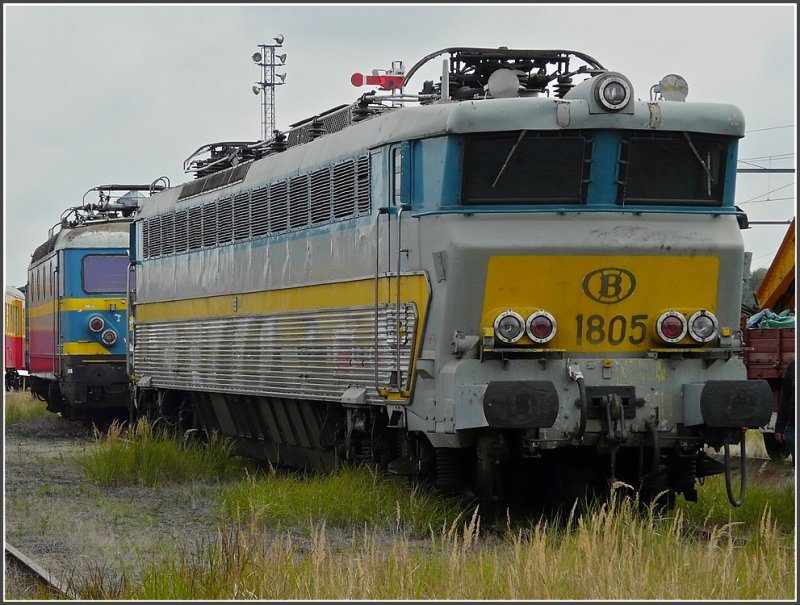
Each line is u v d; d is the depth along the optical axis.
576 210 21.84
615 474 22.80
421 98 25.23
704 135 22.30
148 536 22.30
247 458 34.47
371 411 24.72
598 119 21.75
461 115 21.64
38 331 55.12
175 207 36.47
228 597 16.33
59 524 23.64
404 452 23.69
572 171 21.97
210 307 33.41
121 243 46.84
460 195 21.83
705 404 21.08
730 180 22.58
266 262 29.67
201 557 18.81
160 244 37.88
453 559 16.77
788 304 32.31
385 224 23.72
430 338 22.12
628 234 21.75
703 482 24.23
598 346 21.81
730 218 22.47
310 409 28.14
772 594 16.11
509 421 20.38
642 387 21.72
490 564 17.34
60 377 47.56
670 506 23.00
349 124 26.55
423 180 22.53
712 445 21.80
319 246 26.78
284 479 26.06
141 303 39.69
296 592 16.33
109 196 51.06
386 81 26.38
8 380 81.69
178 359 35.88
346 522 22.67
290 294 28.27
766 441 29.83
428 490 23.22
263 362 29.78
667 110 22.00
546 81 24.83
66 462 33.78
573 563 16.94
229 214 32.09
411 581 16.28
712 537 17.02
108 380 46.28
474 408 21.00
